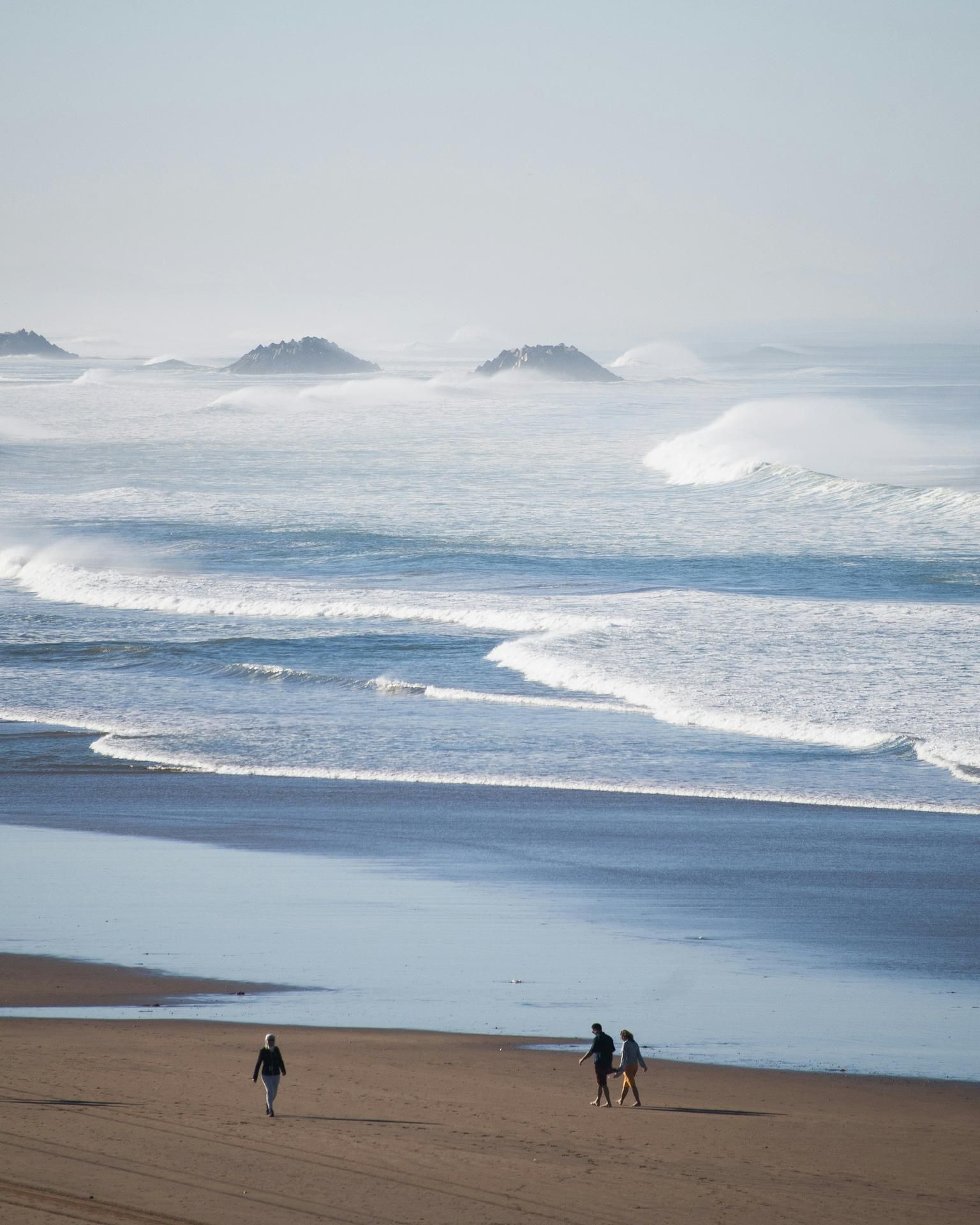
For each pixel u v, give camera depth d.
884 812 88.56
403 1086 46.72
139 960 62.56
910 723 107.69
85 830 86.12
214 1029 53.31
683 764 100.38
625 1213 35.94
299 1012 55.78
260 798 93.25
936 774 96.56
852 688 118.75
